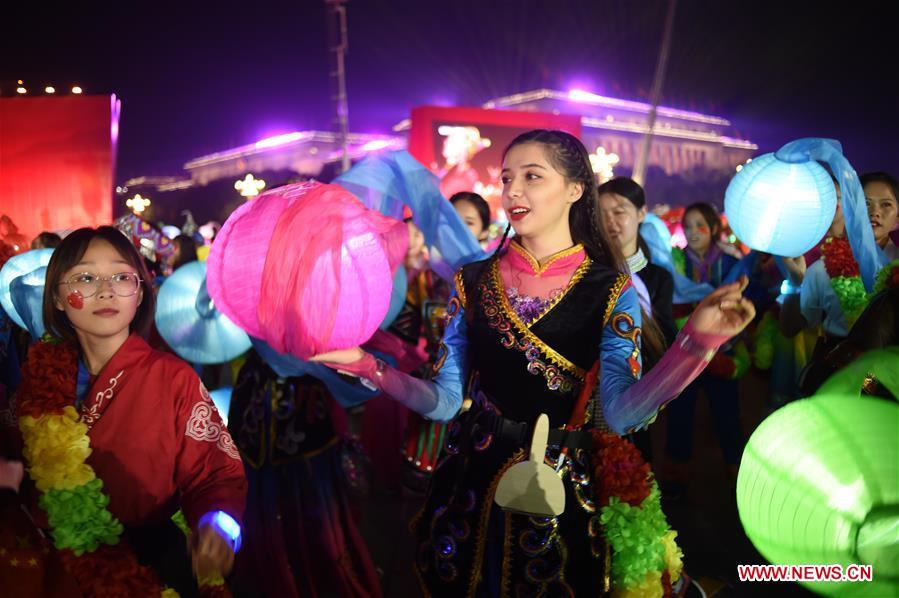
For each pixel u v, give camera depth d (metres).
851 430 1.54
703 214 5.96
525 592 2.22
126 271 2.24
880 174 4.16
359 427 6.69
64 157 5.99
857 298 3.73
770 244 3.62
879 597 1.52
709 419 7.18
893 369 1.77
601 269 2.38
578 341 2.31
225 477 2.24
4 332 3.97
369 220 2.05
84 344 2.27
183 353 3.76
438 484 2.42
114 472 2.18
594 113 49.38
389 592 3.90
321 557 3.46
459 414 2.46
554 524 2.23
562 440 2.28
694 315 1.76
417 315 5.07
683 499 5.18
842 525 1.52
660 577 2.28
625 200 3.83
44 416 2.10
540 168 2.37
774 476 1.61
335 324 1.94
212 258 2.08
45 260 4.04
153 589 2.08
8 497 2.05
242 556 3.49
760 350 5.46
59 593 2.01
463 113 12.53
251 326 2.07
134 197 8.41
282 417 3.45
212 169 52.12
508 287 2.41
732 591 3.84
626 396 2.00
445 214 3.85
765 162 3.65
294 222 1.94
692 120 51.28
